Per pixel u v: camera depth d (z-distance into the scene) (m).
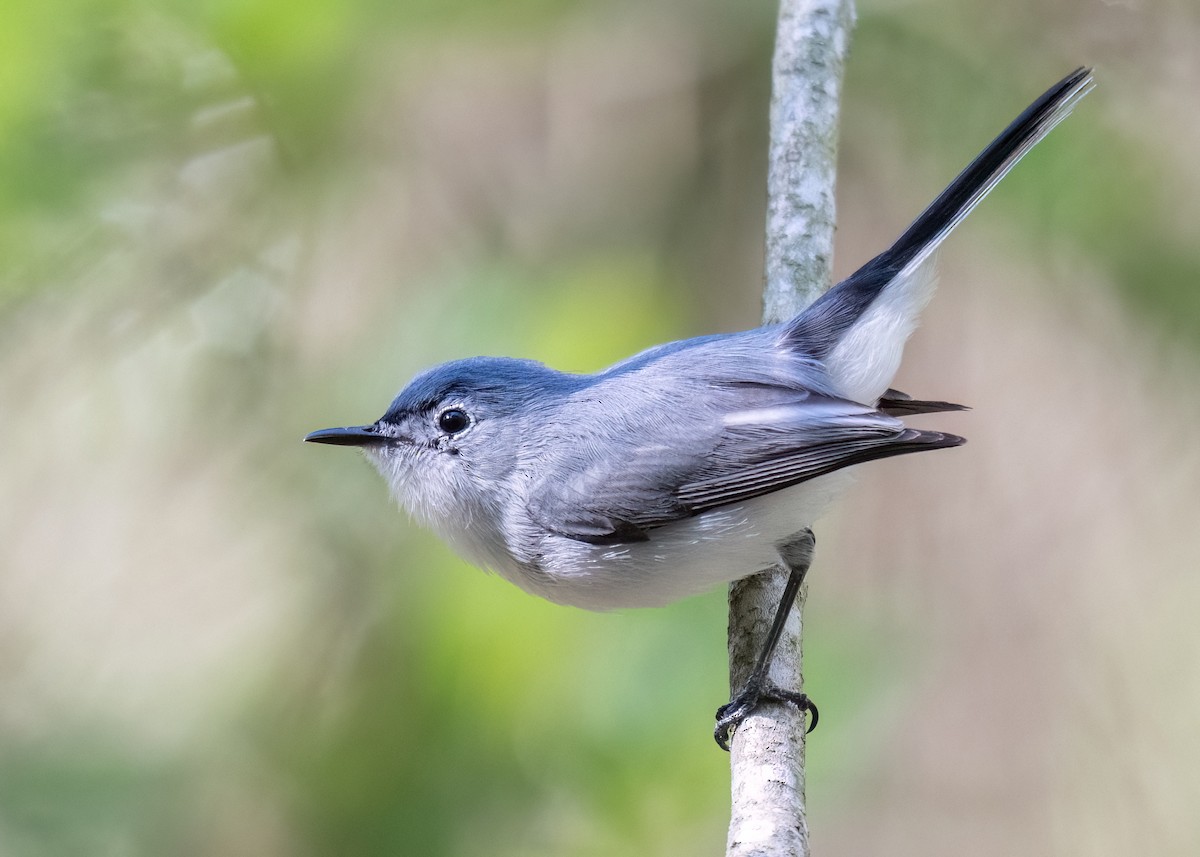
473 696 9.07
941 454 11.38
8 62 10.20
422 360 10.08
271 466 10.84
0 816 9.07
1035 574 11.10
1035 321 11.46
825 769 8.90
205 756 9.56
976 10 11.18
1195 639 10.90
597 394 7.79
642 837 8.82
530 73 11.99
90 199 10.63
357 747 9.27
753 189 11.77
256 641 10.55
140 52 10.48
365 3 10.51
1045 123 7.91
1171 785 10.62
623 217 11.74
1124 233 10.88
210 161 11.27
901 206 11.48
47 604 11.01
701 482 7.45
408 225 11.70
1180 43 10.91
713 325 11.55
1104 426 11.27
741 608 7.73
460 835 8.94
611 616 9.13
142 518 11.34
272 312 11.35
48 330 11.17
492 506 7.80
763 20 11.66
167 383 11.38
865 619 10.37
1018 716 10.89
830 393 7.60
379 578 9.88
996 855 10.52
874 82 11.43
